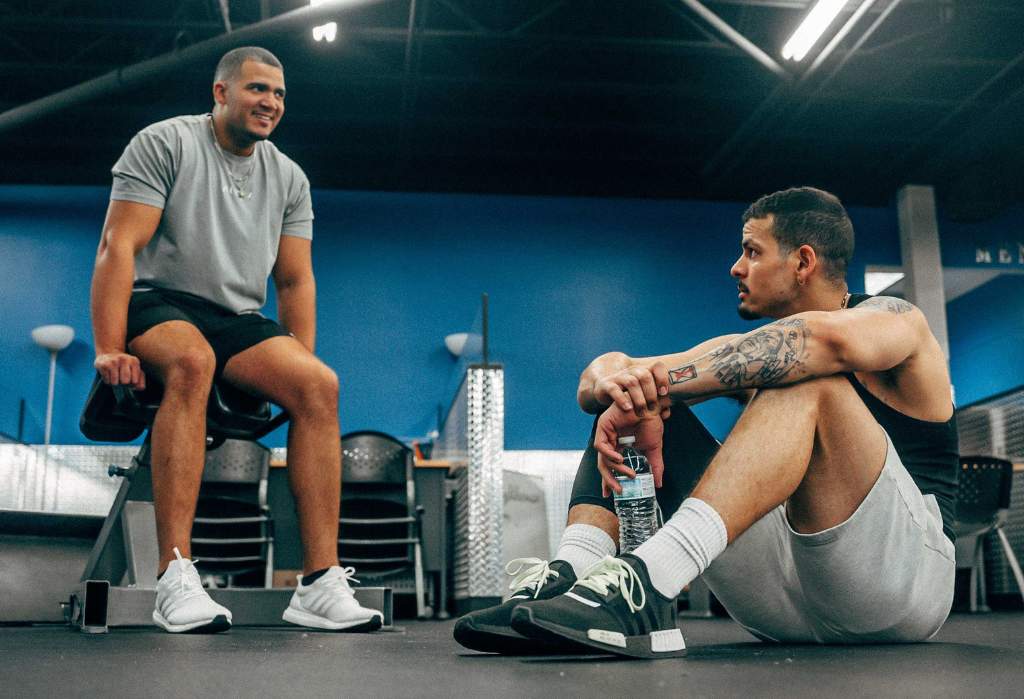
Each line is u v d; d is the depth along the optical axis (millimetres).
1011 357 9586
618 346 8273
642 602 1128
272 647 1525
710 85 7820
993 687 859
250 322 2307
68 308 7715
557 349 8211
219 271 2314
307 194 2572
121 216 2189
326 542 2223
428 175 8625
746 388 1226
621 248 8492
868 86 7766
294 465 2242
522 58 7527
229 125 2350
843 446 1231
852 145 8672
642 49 7316
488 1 6973
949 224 8992
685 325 8398
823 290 1464
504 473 6820
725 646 1489
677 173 8805
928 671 1004
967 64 7430
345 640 1780
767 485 1173
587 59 7562
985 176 8531
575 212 8516
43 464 6676
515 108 8164
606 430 1276
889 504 1262
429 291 8227
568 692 822
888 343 1265
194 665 1150
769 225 1481
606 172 8773
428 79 7625
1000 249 8969
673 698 779
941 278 8672
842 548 1262
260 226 2408
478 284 8289
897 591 1315
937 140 8617
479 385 4383
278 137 8375
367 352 8039
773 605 1450
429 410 7965
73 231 7895
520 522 6801
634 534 1263
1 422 7348
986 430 6398
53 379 7227
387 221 8344
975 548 5418
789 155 8797
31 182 7988
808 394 1210
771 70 6941
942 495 1438
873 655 1222
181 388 2049
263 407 2371
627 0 6887
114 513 2295
